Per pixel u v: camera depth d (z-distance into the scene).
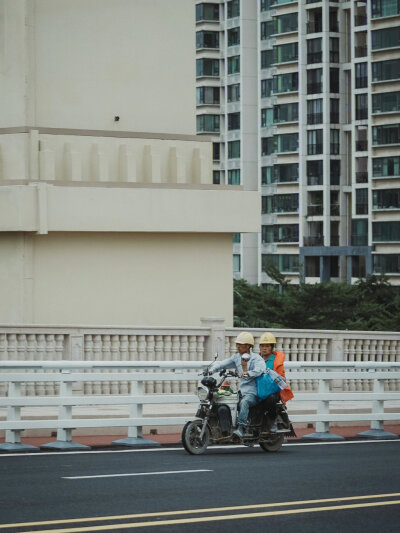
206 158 34.66
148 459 20.50
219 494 16.41
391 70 128.75
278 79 140.38
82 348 28.16
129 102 34.19
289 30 138.88
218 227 34.38
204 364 23.78
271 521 14.48
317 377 24.80
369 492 16.83
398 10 127.94
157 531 13.66
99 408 27.14
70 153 32.47
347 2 134.25
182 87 35.00
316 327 81.31
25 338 27.58
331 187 136.12
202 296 34.72
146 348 29.31
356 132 132.25
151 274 33.91
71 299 32.72
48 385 27.70
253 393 21.92
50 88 33.06
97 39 33.75
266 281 141.50
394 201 128.12
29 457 20.59
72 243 32.72
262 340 22.55
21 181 31.70
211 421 21.69
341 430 26.50
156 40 34.62
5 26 32.84
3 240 32.38
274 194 141.25
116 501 15.66
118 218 32.81
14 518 14.34
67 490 16.55
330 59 136.00
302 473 18.75
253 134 145.75
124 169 33.31
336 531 13.98
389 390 32.19
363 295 95.19
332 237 136.12
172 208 33.66
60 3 33.22
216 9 149.88
